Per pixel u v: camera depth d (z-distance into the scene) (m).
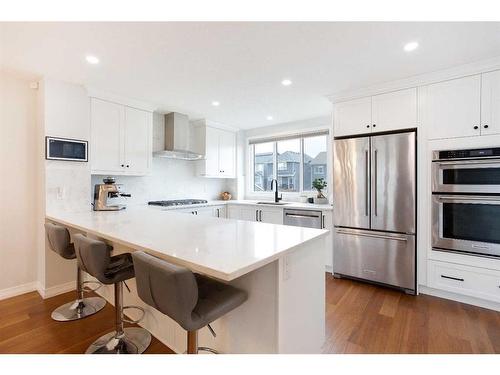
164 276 1.05
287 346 1.36
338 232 3.13
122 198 3.68
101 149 3.00
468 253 2.38
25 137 2.66
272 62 2.28
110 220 2.16
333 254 3.20
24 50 2.05
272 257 1.18
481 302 2.38
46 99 2.57
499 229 2.24
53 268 2.66
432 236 2.56
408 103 2.67
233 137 5.00
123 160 3.22
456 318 2.18
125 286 2.23
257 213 4.24
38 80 2.65
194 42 1.95
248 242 1.42
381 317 2.21
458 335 1.93
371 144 2.87
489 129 2.27
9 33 1.81
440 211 2.50
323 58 2.20
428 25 1.73
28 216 2.69
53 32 1.80
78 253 1.68
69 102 2.73
